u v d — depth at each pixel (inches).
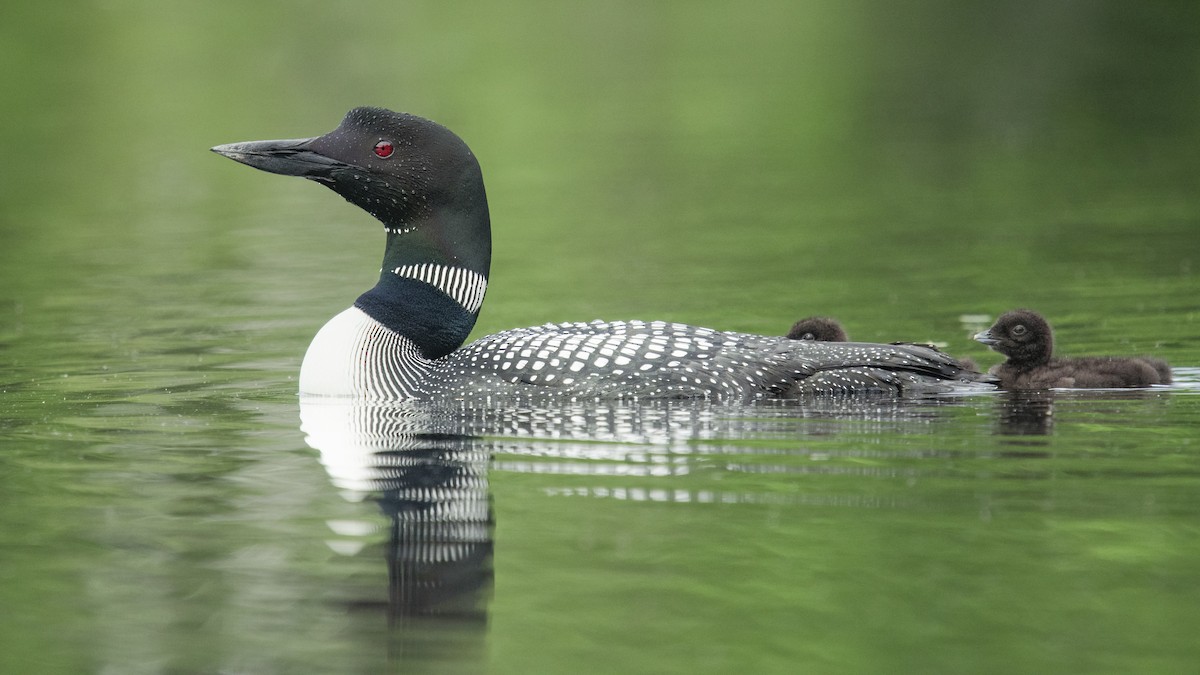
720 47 1777.8
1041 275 709.9
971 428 403.5
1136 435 392.8
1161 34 1824.6
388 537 323.9
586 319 627.5
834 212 951.0
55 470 383.9
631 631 271.7
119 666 261.9
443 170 467.8
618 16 1961.1
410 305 466.3
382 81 1503.4
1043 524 321.7
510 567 303.3
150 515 343.6
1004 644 263.4
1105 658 257.1
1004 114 1407.5
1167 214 901.2
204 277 759.1
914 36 1845.5
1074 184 1043.9
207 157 1218.0
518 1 2017.7
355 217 991.0
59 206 1025.5
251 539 324.2
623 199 1021.2
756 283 710.5
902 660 257.1
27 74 1529.3
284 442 409.7
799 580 293.7
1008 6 2016.5
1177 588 286.5
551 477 365.7
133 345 577.6
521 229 905.5
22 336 598.2
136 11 1802.4
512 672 255.6
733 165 1165.7
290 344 579.8
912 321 610.2
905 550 307.9
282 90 1449.3
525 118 1374.3
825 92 1512.1
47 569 309.4
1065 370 463.8
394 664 259.4
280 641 270.7
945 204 975.0
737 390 435.2
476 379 446.3
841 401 436.5
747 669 254.5
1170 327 574.2
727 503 341.4
